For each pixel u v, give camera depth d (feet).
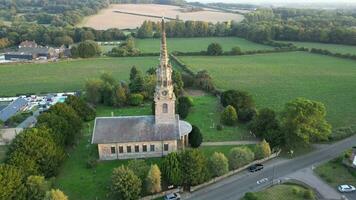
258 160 367.86
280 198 308.81
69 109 423.23
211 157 343.67
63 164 371.76
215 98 577.43
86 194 321.73
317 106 383.24
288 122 387.14
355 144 404.98
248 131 447.42
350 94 582.35
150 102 561.02
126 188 301.02
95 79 564.71
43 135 348.18
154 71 640.58
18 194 282.77
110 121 387.96
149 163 370.73
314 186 327.06
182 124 409.90
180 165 321.93
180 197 316.40
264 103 547.08
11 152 332.19
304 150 393.91
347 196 311.88
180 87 586.86
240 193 320.70
